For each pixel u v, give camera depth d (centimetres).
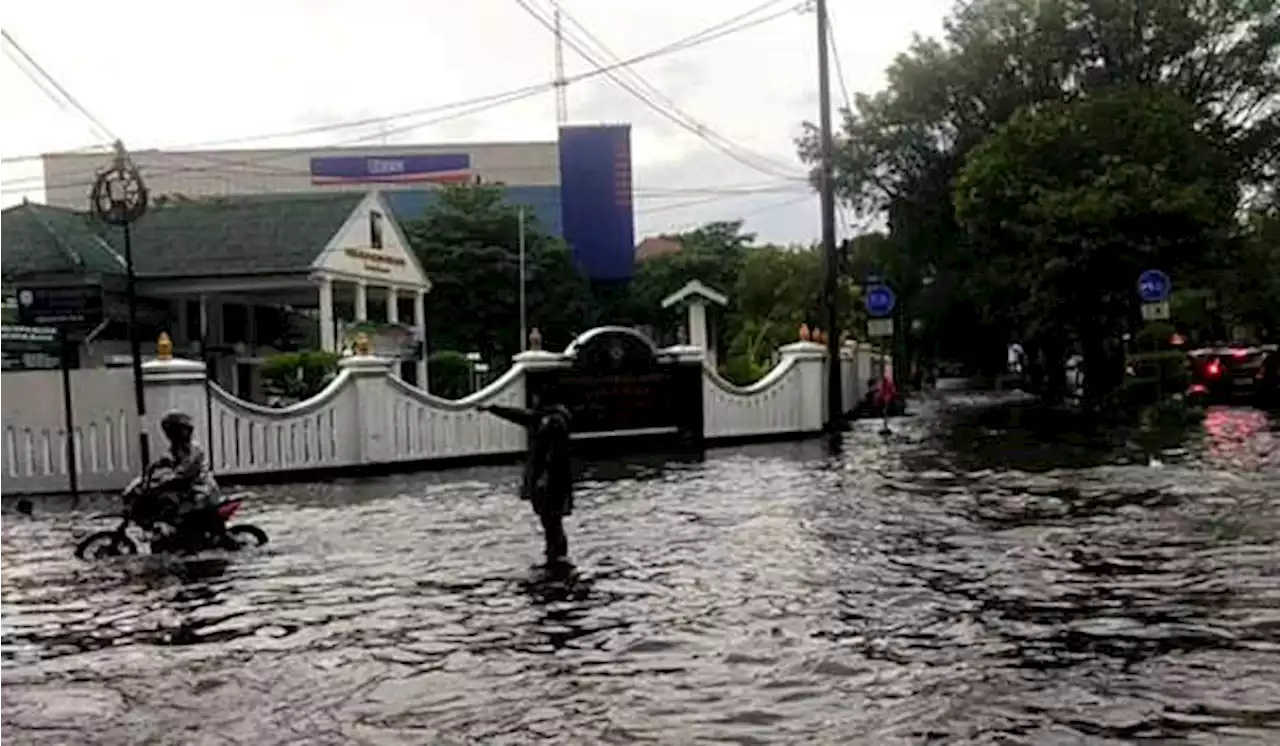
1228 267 3192
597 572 1042
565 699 660
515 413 1141
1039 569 985
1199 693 633
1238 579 916
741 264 6438
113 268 3850
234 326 4469
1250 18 3516
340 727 622
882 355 3953
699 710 630
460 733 607
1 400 1892
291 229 4119
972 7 3797
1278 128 3612
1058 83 3706
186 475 1234
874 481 1702
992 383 6344
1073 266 3042
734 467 2012
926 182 4038
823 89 2953
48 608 962
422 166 8838
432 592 977
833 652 740
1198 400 3098
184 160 8725
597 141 7562
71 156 6888
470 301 5856
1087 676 671
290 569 1111
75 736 621
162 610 942
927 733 582
